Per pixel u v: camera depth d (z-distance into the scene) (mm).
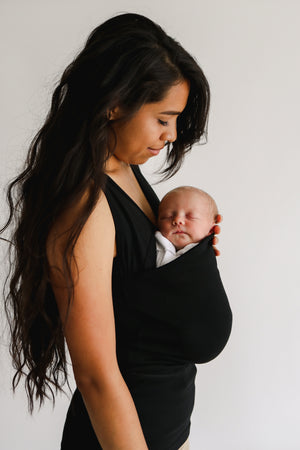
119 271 926
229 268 1938
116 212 906
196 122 1032
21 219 949
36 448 2086
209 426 2062
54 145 863
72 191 805
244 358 1997
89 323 796
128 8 1797
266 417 2035
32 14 1801
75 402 1054
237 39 1798
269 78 1815
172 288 927
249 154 1866
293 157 1856
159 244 989
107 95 802
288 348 1975
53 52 1816
